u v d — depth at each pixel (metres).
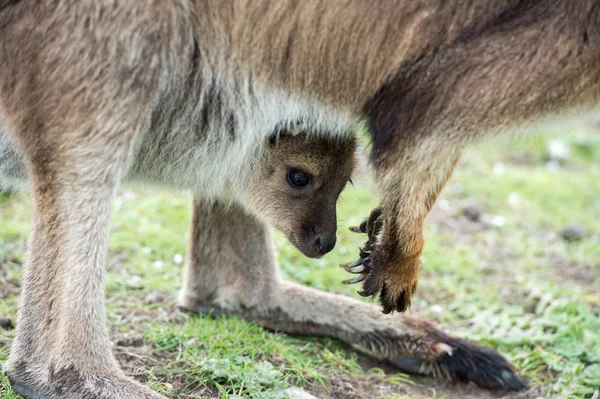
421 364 11.53
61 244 9.05
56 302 9.13
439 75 9.09
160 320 11.70
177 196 11.59
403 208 9.81
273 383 10.09
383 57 9.24
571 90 9.07
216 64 9.42
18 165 10.08
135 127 9.10
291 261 14.34
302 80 9.48
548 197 19.12
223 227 11.76
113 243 14.01
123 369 10.20
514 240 16.61
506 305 13.81
